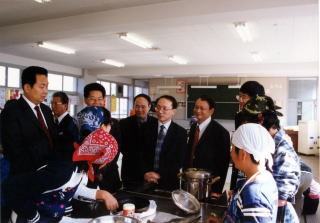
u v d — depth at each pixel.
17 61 8.63
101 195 1.30
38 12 4.78
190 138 2.50
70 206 1.23
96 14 4.71
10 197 1.02
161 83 14.05
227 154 2.31
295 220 1.36
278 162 1.40
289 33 5.55
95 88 2.24
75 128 1.28
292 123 12.21
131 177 2.36
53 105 2.95
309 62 8.86
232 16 3.99
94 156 1.18
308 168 2.34
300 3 3.45
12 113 1.53
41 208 1.06
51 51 7.79
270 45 6.62
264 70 9.29
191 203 1.44
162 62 9.53
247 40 6.04
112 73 11.23
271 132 1.48
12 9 4.63
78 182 1.14
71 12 4.74
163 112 2.19
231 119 12.44
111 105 13.38
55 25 5.10
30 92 1.64
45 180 1.02
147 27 4.68
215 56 8.17
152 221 1.29
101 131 1.21
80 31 5.00
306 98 12.03
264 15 3.90
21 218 1.05
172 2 4.13
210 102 2.40
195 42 6.44
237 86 12.31
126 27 4.67
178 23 4.38
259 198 0.94
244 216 0.94
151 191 1.78
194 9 3.98
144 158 2.29
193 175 1.60
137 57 8.60
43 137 1.57
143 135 2.37
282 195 1.37
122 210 1.33
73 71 10.98
